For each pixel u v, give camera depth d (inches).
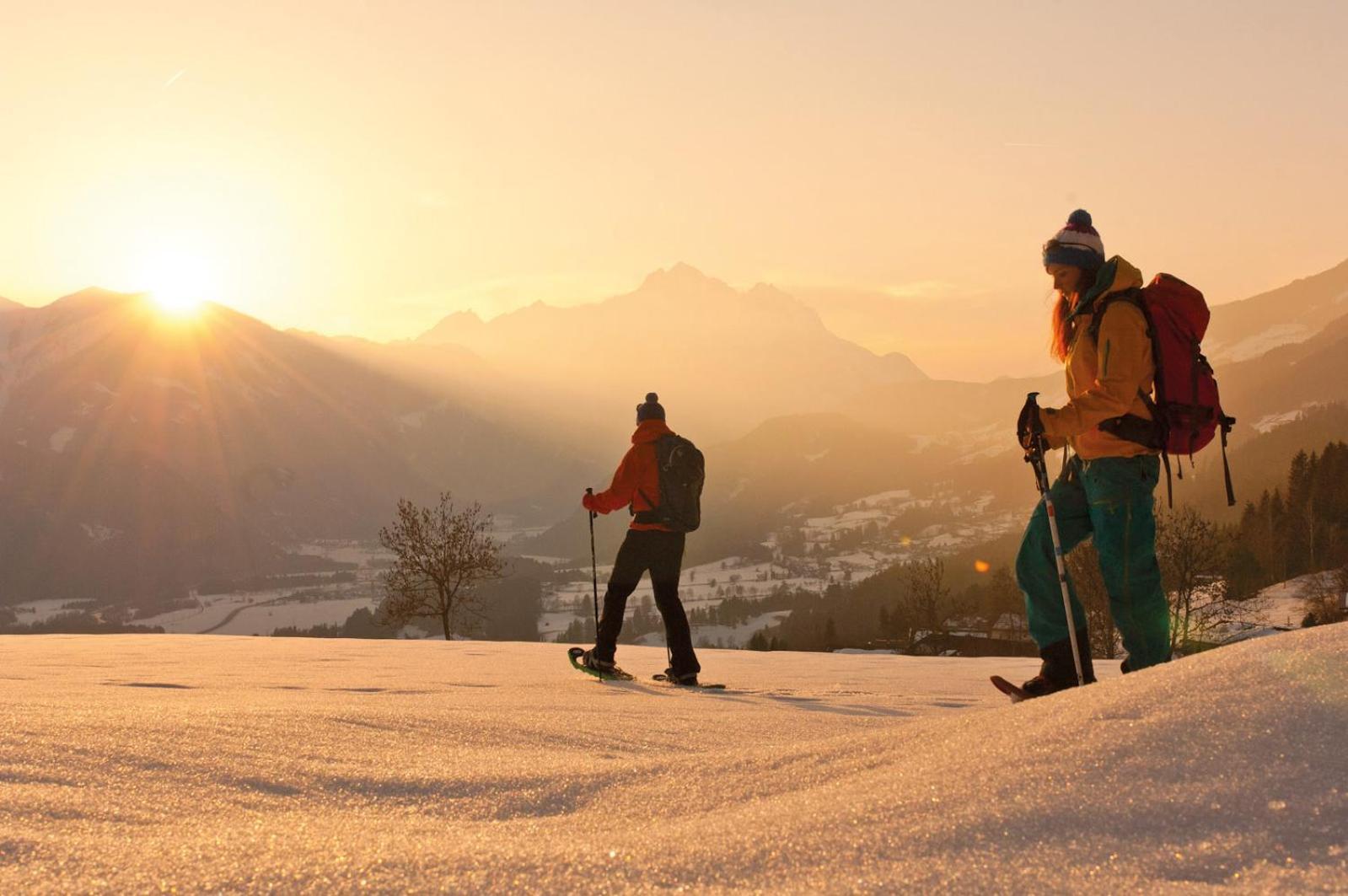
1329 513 4126.5
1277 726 63.3
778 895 51.1
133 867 55.6
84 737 91.0
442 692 212.5
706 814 72.7
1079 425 142.6
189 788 78.0
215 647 370.6
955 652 2148.1
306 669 267.7
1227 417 146.5
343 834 65.7
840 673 313.0
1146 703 71.5
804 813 62.6
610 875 55.0
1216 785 58.0
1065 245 151.6
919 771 69.0
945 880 50.8
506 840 63.8
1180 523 1448.1
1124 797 58.0
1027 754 66.6
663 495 280.1
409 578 1419.8
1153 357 144.6
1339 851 50.1
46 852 57.6
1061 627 151.5
